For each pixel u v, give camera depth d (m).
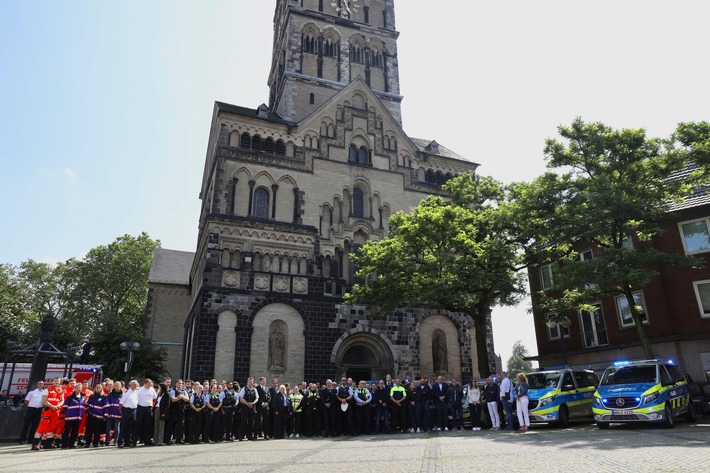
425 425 20.36
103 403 17.78
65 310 62.50
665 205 23.66
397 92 52.94
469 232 28.69
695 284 28.23
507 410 19.27
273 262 36.16
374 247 31.78
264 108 41.84
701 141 22.09
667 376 18.94
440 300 26.88
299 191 39.34
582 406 20.95
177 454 13.55
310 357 34.75
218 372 31.91
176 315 51.06
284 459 11.67
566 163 24.94
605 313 33.47
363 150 43.59
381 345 37.81
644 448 11.24
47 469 10.52
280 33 56.00
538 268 40.38
